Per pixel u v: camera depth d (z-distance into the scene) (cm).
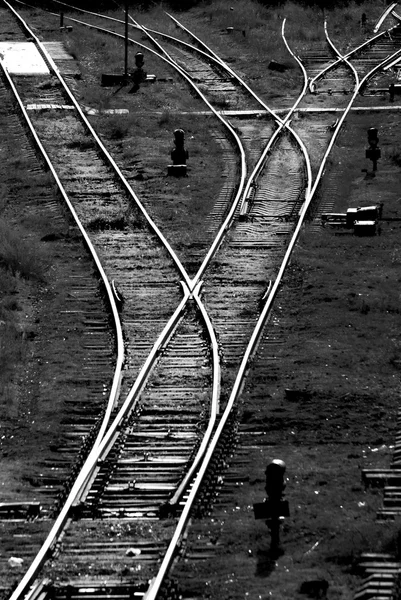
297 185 8962
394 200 8562
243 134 10681
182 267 7006
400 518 4084
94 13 16512
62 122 11094
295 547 3950
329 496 4322
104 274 6944
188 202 8619
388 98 12000
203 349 5838
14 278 7006
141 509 4316
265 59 13900
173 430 4969
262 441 4847
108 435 4784
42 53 13988
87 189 8981
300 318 6269
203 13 16438
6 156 10044
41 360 5884
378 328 6094
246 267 7088
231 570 3797
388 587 3588
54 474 4697
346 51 14288
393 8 16612
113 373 5644
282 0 16912
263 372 5528
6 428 5144
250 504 4294
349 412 5088
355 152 10025
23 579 3697
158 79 13000
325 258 7300
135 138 10512
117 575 3806
